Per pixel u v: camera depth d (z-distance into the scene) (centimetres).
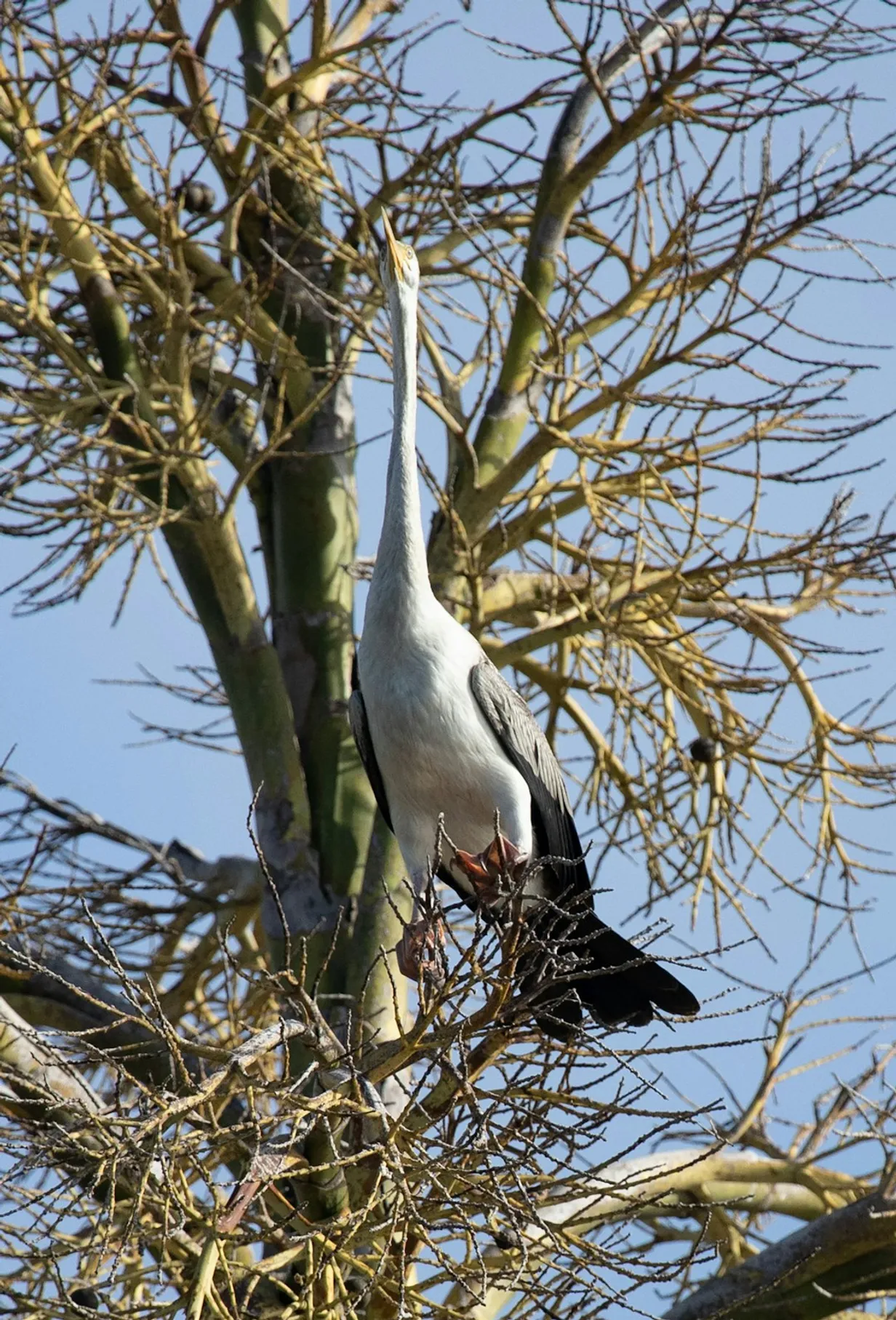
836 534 1377
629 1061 880
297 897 1395
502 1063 905
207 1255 779
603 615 1359
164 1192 823
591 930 1063
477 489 1425
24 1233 870
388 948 1377
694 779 1474
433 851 1123
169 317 1359
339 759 1474
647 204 1414
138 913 1476
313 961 1362
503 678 1125
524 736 1120
